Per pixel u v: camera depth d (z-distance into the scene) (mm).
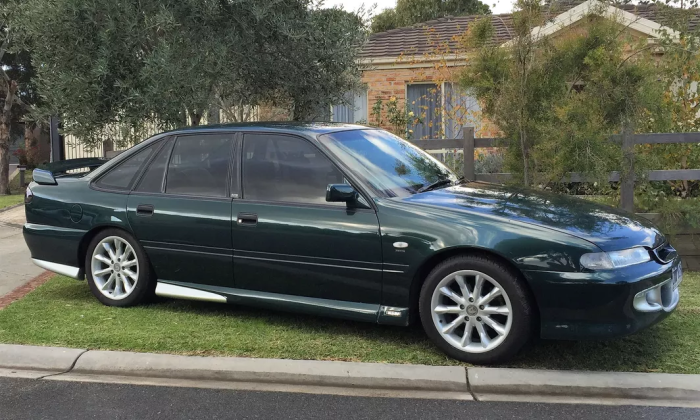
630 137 6414
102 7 6949
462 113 10844
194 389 3852
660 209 6426
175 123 7320
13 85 19578
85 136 7582
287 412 3496
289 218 4477
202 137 5098
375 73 13305
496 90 6898
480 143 7215
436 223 4055
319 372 3900
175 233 4934
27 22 7156
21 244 8602
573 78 6812
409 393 3746
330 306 4418
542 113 6500
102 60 6875
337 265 4332
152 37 7395
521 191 4828
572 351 4199
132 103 7164
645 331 4531
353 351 4250
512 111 6609
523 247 3799
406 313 4180
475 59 7035
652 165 6457
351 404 3594
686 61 7723
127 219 5145
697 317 4805
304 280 4484
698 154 7297
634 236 3959
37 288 6098
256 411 3518
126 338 4504
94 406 3613
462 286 4012
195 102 7219
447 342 4062
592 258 3707
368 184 4395
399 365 3957
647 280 3758
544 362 4031
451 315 4152
